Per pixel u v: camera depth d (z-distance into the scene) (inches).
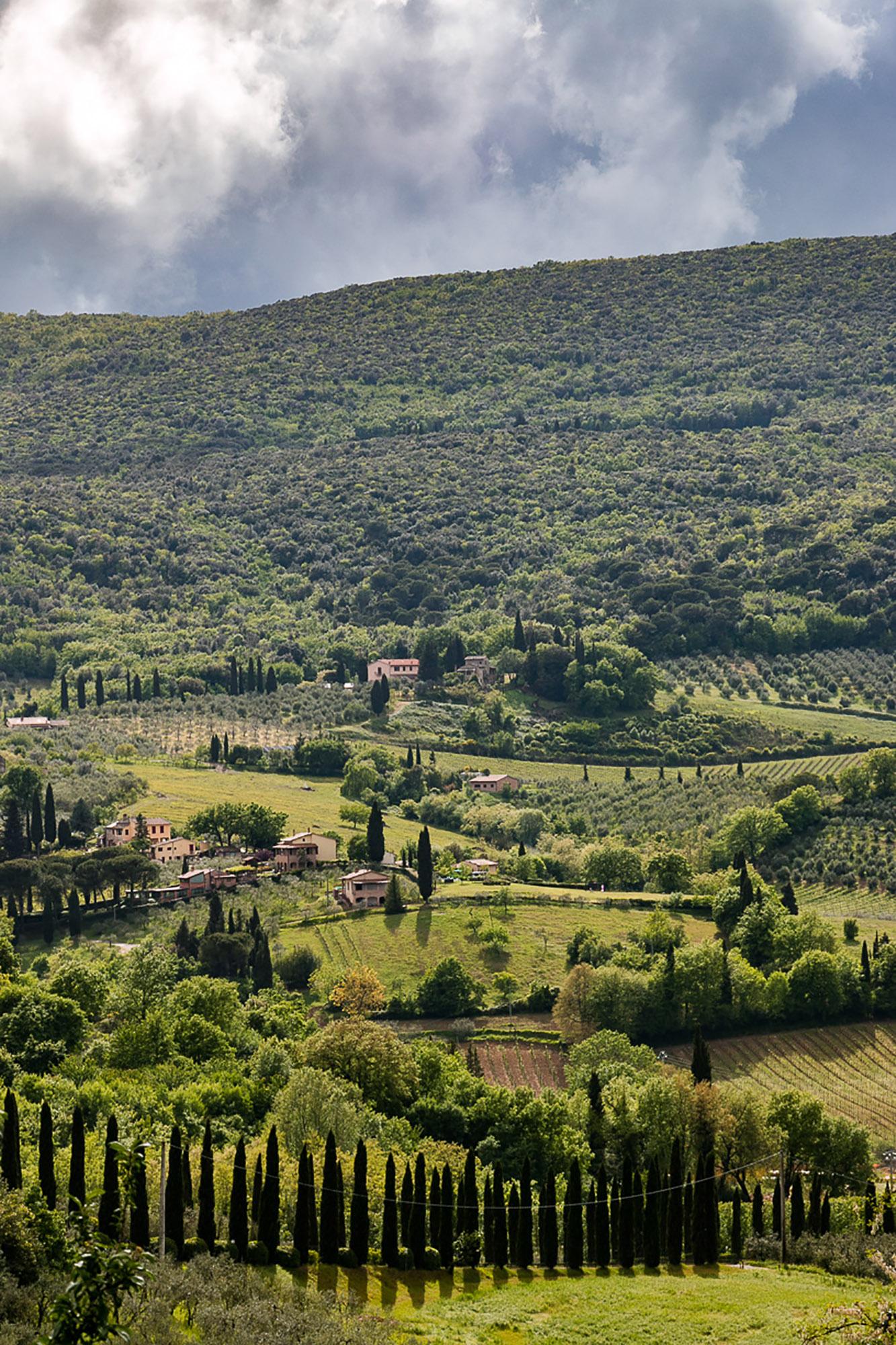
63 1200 4601.4
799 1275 5128.0
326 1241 4827.8
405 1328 4274.1
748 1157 6382.9
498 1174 5226.4
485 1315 4478.3
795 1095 6574.8
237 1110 6269.7
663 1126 6318.9
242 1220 4680.1
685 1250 5472.4
